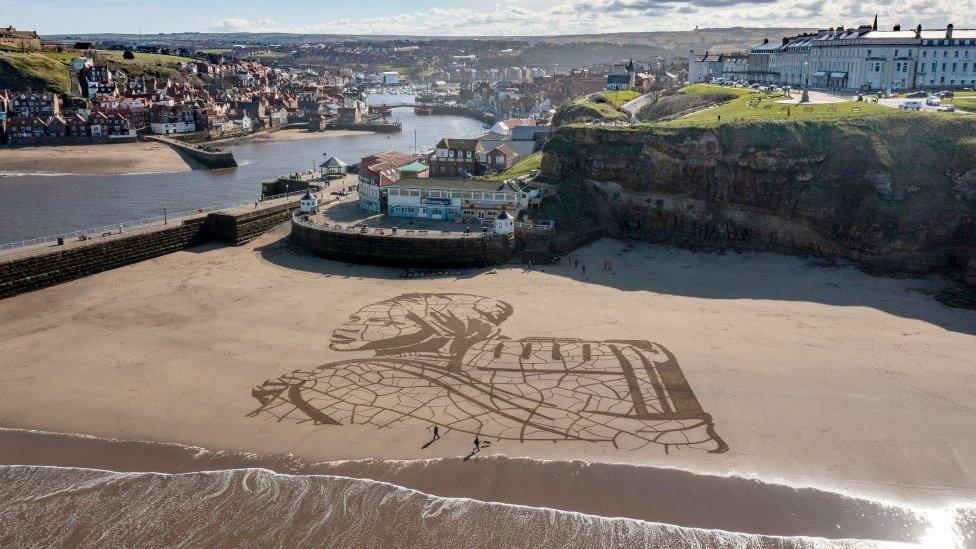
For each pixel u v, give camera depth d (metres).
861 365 60.12
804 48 195.88
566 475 45.31
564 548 39.09
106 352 63.03
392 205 104.75
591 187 106.50
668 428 50.59
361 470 46.00
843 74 171.38
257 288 81.25
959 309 72.75
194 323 70.00
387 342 65.56
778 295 78.06
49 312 73.00
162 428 50.59
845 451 47.69
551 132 166.88
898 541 39.62
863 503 42.47
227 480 45.03
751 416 52.12
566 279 84.56
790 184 93.94
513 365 60.66
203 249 98.19
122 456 47.38
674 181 100.75
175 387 56.62
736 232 96.75
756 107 131.75
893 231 85.75
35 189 155.88
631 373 58.94
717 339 65.81
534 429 50.66
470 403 54.34
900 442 48.66
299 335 67.12
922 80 158.38
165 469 46.06
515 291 80.25
